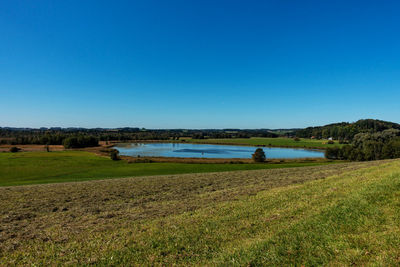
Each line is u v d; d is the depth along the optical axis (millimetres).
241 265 5676
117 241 7938
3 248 8008
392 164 21312
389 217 7176
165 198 15195
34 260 7000
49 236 8914
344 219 7562
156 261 6465
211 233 7941
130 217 10820
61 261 6863
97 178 38625
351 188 11641
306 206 9578
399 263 4887
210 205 11820
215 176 26203
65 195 17609
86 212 12461
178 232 8250
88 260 6738
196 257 6473
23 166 60156
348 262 5277
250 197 12797
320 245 6176
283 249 6188
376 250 5539
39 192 19391
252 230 7836
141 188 19391
